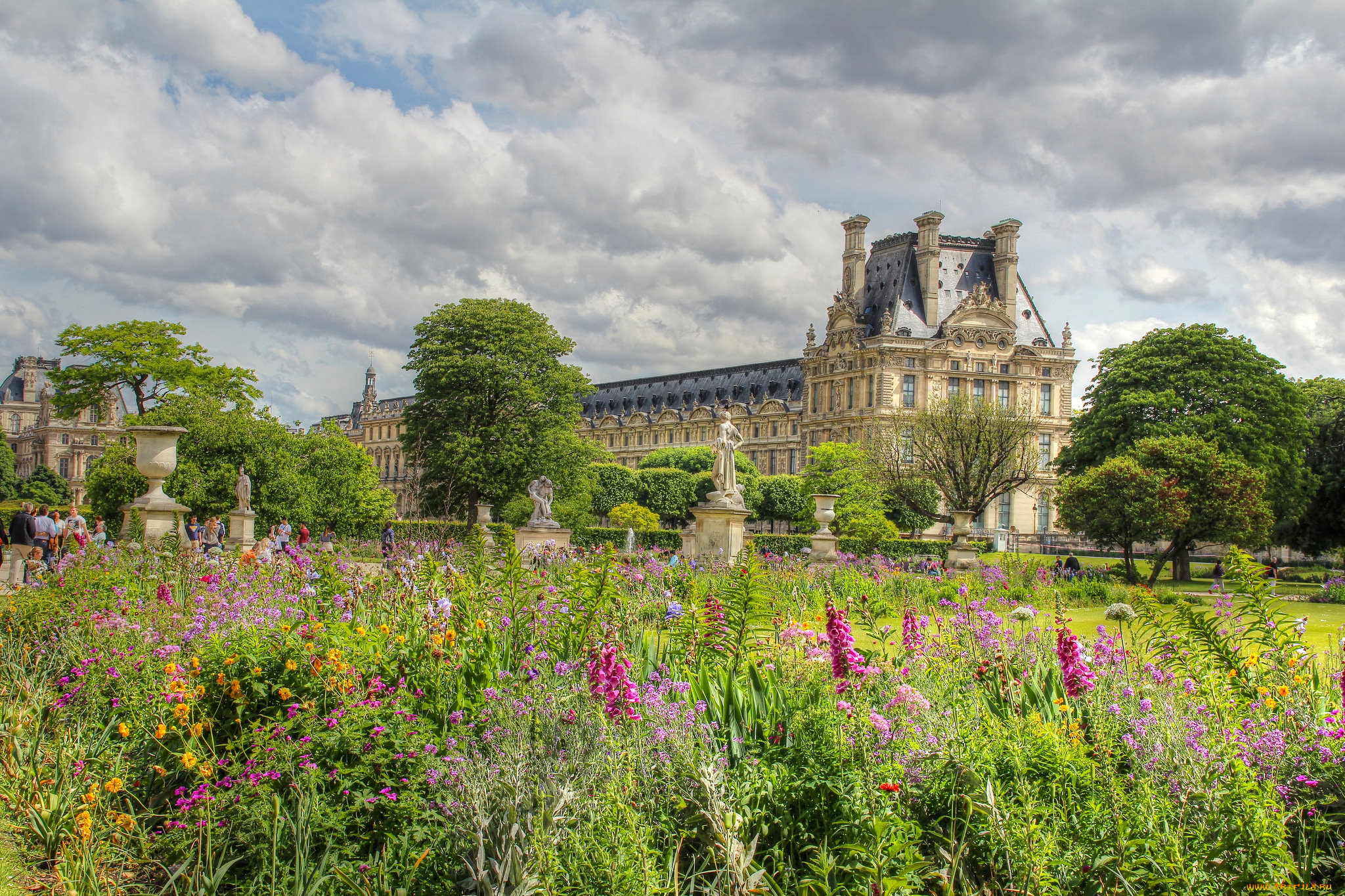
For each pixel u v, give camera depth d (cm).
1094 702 1016
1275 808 770
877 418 13500
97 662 1270
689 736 893
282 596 1606
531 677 1064
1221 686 1091
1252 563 1228
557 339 7700
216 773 937
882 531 6919
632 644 1281
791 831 853
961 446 8594
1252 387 7194
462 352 7412
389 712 977
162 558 2059
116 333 7538
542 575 1862
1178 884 725
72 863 859
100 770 1033
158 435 3259
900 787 834
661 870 775
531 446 7325
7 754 1059
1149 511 4916
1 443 16000
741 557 1802
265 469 5697
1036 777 858
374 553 5462
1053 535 12125
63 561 2153
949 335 14212
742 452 18338
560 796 802
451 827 837
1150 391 7425
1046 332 15125
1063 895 749
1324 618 3089
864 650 1289
